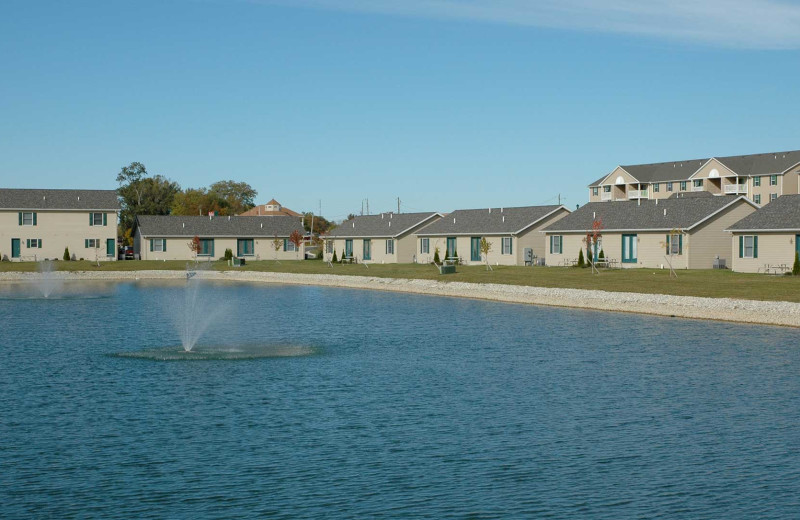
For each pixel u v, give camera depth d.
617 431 22.62
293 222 118.00
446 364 32.84
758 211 64.81
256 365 32.72
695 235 68.25
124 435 22.22
